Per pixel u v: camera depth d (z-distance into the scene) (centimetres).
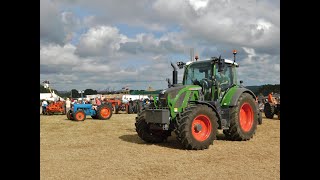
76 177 520
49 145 859
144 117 879
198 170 557
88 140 955
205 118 780
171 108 817
